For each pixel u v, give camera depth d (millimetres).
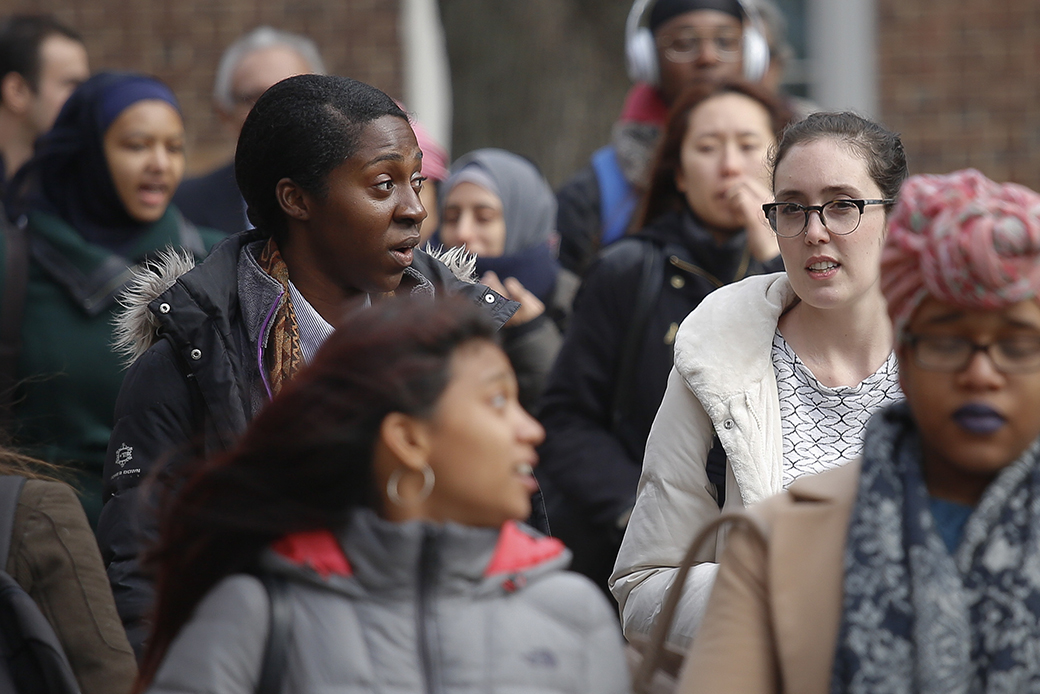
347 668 7266
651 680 8195
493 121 28453
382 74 31719
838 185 10555
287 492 7586
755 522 7523
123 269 15445
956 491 7367
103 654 9734
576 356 14820
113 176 16000
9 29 20078
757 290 10984
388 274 10562
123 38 31578
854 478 7535
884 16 31547
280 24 31578
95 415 14969
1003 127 31250
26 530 9797
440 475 7480
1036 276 6828
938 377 7043
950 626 6859
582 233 19484
